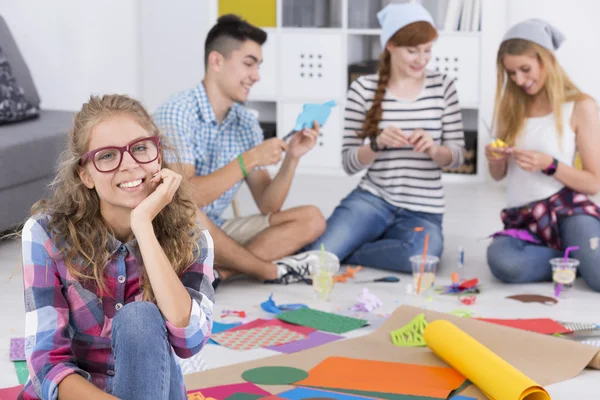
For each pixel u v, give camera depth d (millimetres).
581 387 2334
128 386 1592
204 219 3166
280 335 2754
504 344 2568
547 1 5074
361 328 2844
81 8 5094
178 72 5676
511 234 3418
